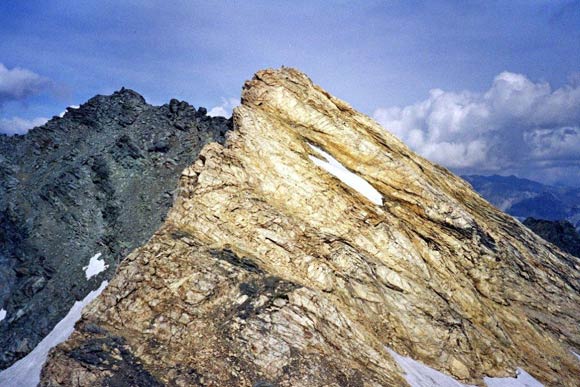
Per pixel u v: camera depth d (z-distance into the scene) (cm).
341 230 5341
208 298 4359
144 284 4409
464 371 4647
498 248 5931
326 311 4447
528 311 5631
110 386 3688
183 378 3809
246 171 5478
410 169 6081
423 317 4894
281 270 4816
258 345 4081
